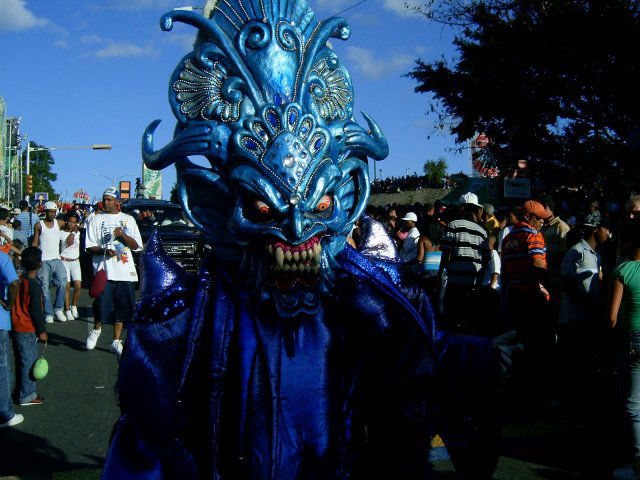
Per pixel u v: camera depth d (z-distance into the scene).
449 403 2.55
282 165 2.14
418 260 8.48
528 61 13.18
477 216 6.70
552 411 5.38
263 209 2.15
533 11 13.16
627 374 4.09
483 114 14.00
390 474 2.39
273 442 2.14
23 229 13.46
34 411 5.60
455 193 16.11
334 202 2.25
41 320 5.80
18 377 5.76
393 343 2.39
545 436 4.85
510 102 13.47
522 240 6.23
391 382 2.38
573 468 4.24
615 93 12.39
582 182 12.97
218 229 2.26
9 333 5.79
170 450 2.17
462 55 14.32
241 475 2.18
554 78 12.93
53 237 10.34
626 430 4.09
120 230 7.62
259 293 2.17
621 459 4.37
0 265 5.23
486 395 2.60
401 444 2.39
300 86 2.26
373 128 2.46
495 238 8.80
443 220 9.46
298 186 2.14
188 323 2.24
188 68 2.28
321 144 2.23
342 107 2.38
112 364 7.32
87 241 7.70
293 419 2.22
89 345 7.95
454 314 5.96
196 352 2.21
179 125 2.28
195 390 2.20
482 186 15.74
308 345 2.26
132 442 2.20
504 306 6.43
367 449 2.45
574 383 5.86
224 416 2.20
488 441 2.62
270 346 2.21
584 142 12.96
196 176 2.25
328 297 2.33
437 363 2.45
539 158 13.45
